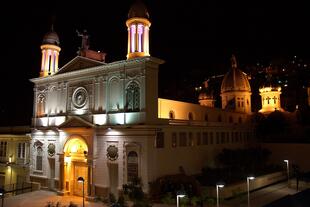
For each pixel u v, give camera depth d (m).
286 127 51.59
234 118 52.97
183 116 38.28
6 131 46.31
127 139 27.41
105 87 30.17
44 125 35.50
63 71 34.56
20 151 38.47
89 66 31.80
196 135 33.66
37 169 35.41
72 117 30.81
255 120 55.91
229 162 35.56
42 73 37.59
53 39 38.69
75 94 32.81
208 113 44.62
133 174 26.69
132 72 28.45
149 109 27.30
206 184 27.62
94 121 30.55
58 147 33.03
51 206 26.20
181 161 30.31
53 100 35.22
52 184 33.19
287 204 13.93
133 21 29.52
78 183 31.33
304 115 52.69
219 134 38.94
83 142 30.55
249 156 37.66
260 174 34.56
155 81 28.41
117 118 28.80
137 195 23.58
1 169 40.06
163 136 28.25
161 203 24.69
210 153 36.09
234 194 27.41
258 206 24.27
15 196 30.91
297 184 31.83
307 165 40.59
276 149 43.62
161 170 27.36
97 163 29.28
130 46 29.58
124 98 28.53
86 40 33.97
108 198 27.67
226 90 59.34
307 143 42.62
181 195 19.83
